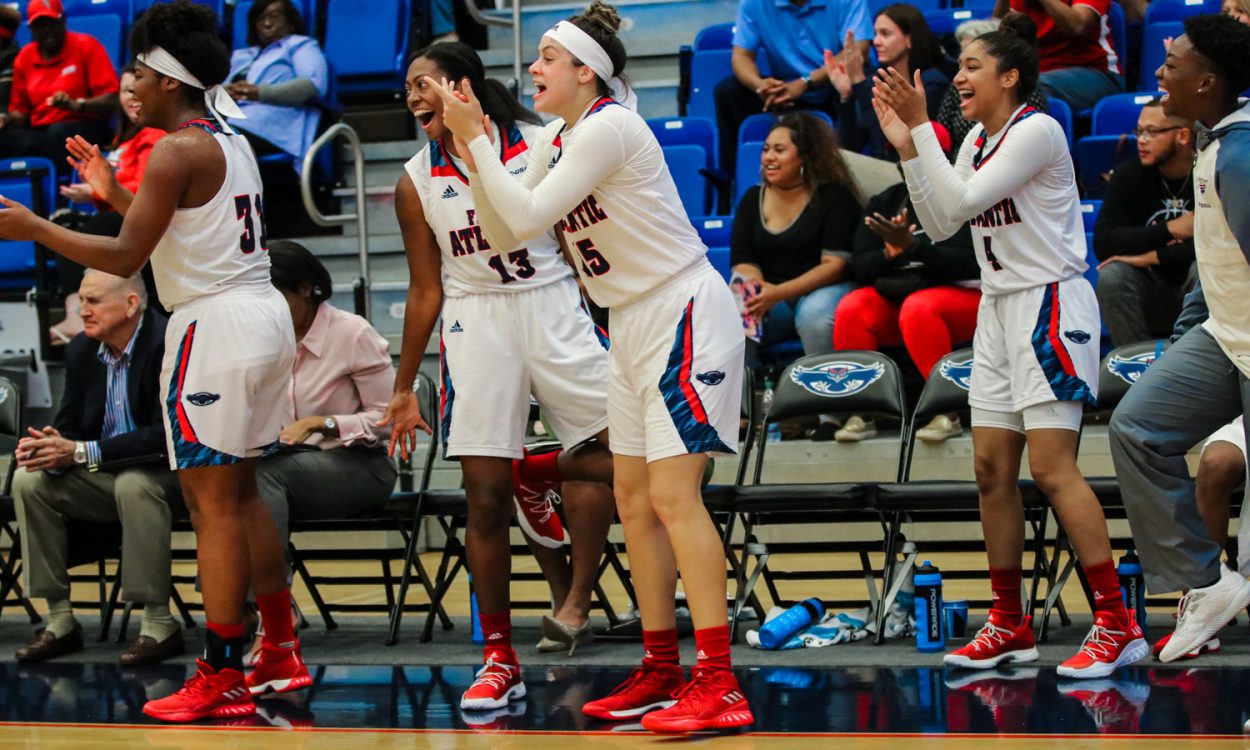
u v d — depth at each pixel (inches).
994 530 293.1
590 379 281.1
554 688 288.2
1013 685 272.7
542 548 339.9
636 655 326.3
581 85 246.8
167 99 267.3
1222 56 253.1
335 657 334.6
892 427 467.2
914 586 322.7
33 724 267.3
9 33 672.4
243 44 643.5
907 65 490.9
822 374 372.8
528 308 277.9
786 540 463.5
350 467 347.3
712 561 244.2
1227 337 264.2
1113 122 491.2
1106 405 353.7
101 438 362.0
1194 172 266.4
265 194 601.6
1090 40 526.6
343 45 636.7
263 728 258.1
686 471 244.4
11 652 359.9
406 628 382.3
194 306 266.1
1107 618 282.2
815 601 338.3
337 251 578.2
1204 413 277.4
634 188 241.9
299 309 348.2
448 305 283.3
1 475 510.9
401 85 634.2
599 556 332.5
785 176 457.1
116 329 354.3
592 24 247.3
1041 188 279.6
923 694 267.3
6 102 632.4
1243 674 275.0
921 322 419.2
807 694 270.5
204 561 269.6
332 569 494.0
